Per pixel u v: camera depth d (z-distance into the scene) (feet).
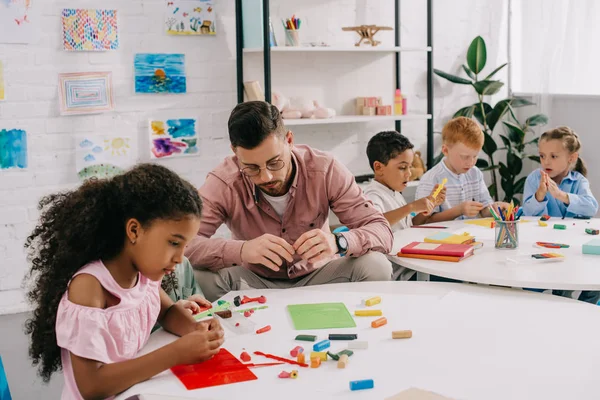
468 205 9.11
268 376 4.10
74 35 11.35
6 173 11.19
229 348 4.58
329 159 7.28
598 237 7.55
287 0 12.87
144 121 12.07
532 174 9.86
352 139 13.88
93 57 11.59
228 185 7.12
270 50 11.68
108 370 4.06
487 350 4.39
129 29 11.77
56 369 4.42
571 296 9.17
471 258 6.69
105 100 11.71
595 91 13.28
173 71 12.14
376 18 13.82
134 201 4.23
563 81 13.64
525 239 7.55
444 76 14.07
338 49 12.27
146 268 4.36
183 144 12.37
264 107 6.24
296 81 13.16
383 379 3.99
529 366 4.12
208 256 6.48
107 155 11.84
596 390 3.78
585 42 13.25
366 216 7.14
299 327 4.92
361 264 6.65
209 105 12.53
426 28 14.35
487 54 15.07
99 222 4.30
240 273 6.94
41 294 4.35
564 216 9.45
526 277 5.88
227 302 5.51
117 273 4.44
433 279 9.01
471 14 14.84
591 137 13.24
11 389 8.37
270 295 5.75
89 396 4.03
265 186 6.48
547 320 4.93
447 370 4.09
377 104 13.50
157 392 3.94
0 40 10.91
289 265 7.14
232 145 6.29
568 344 4.46
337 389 3.88
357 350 4.45
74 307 4.16
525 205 9.58
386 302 5.44
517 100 14.25
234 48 12.59
